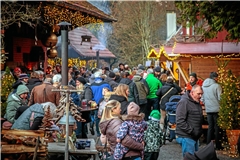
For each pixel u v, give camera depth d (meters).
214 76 14.49
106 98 14.80
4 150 7.83
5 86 14.16
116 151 8.23
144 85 18.05
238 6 9.62
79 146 9.24
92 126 18.12
